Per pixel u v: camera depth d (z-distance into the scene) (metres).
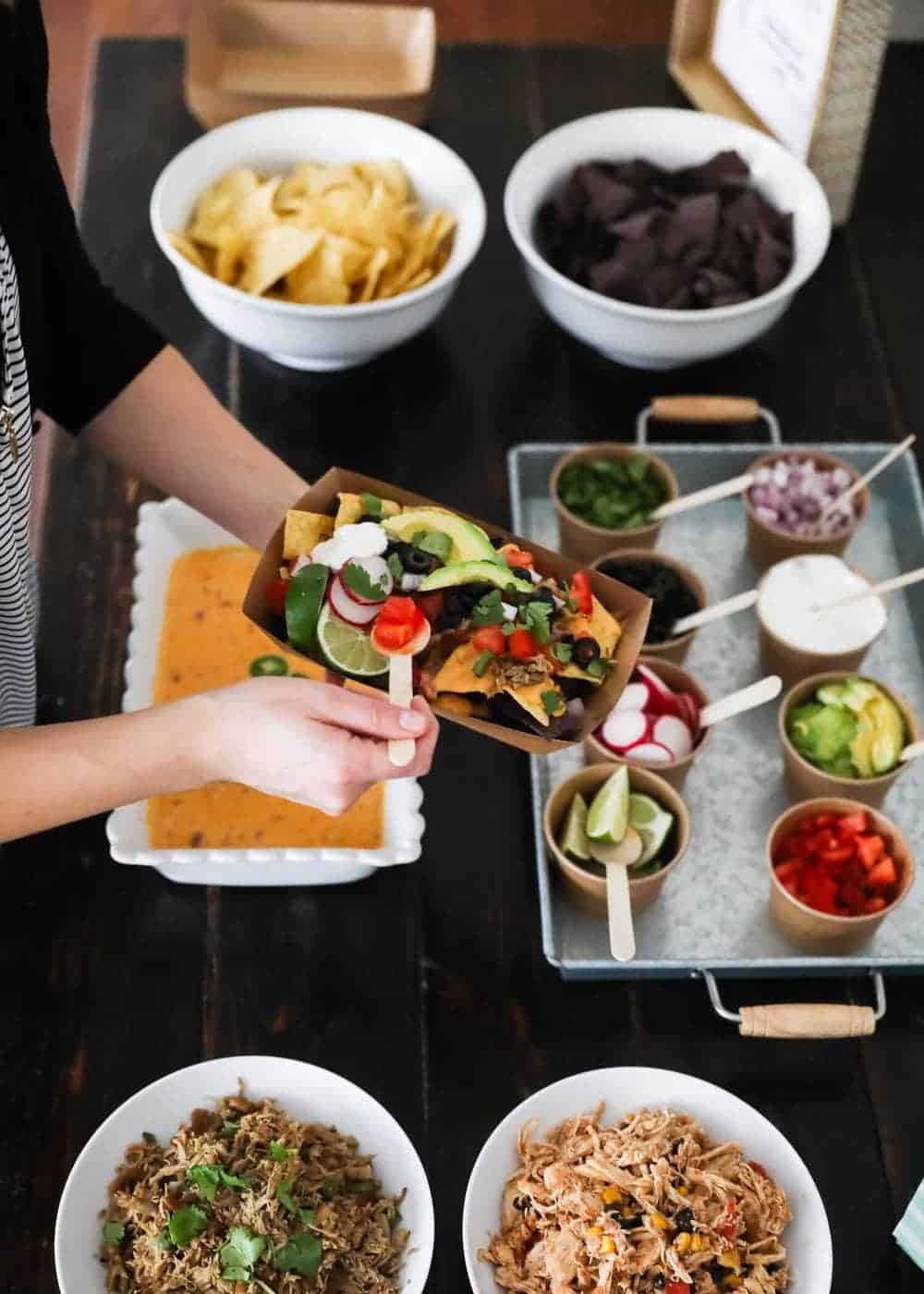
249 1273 1.06
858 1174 1.21
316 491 1.20
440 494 1.66
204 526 1.50
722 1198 1.10
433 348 1.81
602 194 1.74
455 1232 1.17
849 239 1.94
